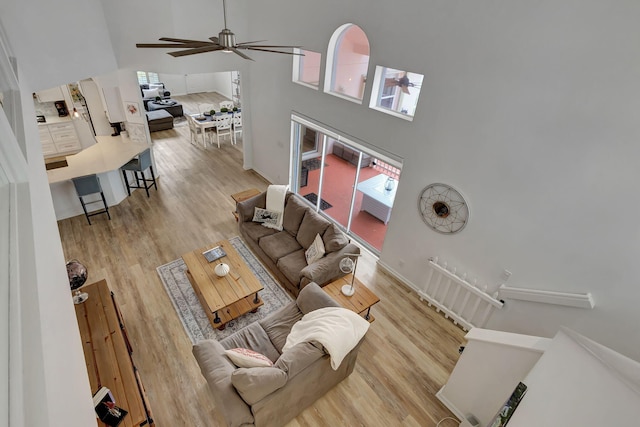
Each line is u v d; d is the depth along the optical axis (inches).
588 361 75.4
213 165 313.3
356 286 159.5
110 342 119.1
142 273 186.9
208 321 162.1
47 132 263.3
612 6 94.5
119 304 167.5
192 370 140.6
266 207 206.8
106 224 223.5
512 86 121.0
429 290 180.5
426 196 163.6
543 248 129.3
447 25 131.7
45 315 36.0
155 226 225.3
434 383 143.1
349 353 126.3
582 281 121.5
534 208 127.6
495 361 111.3
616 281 113.0
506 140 128.4
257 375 97.0
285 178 267.9
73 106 271.0
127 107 243.4
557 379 80.3
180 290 178.1
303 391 116.4
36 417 23.7
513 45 116.6
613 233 110.0
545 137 117.9
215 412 126.9
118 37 212.2
